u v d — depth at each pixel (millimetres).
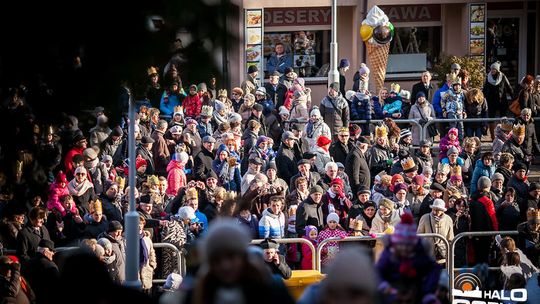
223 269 13219
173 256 29344
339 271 12711
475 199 33062
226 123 38406
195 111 38844
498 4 55188
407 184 36031
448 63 51469
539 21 55250
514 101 43938
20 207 17422
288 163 37594
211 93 16109
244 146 39094
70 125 15914
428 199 33594
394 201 33656
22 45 14180
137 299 15656
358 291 12648
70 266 15586
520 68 55469
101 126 15797
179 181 35250
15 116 15688
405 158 36281
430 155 39469
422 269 15797
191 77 14156
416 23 54750
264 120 41344
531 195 34031
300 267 30719
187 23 13844
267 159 37375
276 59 53750
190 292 14641
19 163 16750
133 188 23266
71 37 14055
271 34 53875
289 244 30734
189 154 37750
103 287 15484
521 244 31000
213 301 13359
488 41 55312
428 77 45500
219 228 13273
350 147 38969
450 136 39312
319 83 54312
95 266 15602
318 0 53500
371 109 43656
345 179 36375
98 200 29750
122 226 30031
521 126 40469
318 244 29469
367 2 53875
